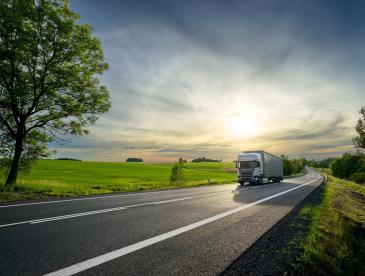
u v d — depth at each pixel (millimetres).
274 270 3943
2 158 17047
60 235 5516
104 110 18734
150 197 13648
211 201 12148
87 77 18422
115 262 4016
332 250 5527
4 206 9641
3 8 14461
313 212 9297
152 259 4184
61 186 17781
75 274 3547
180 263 4039
